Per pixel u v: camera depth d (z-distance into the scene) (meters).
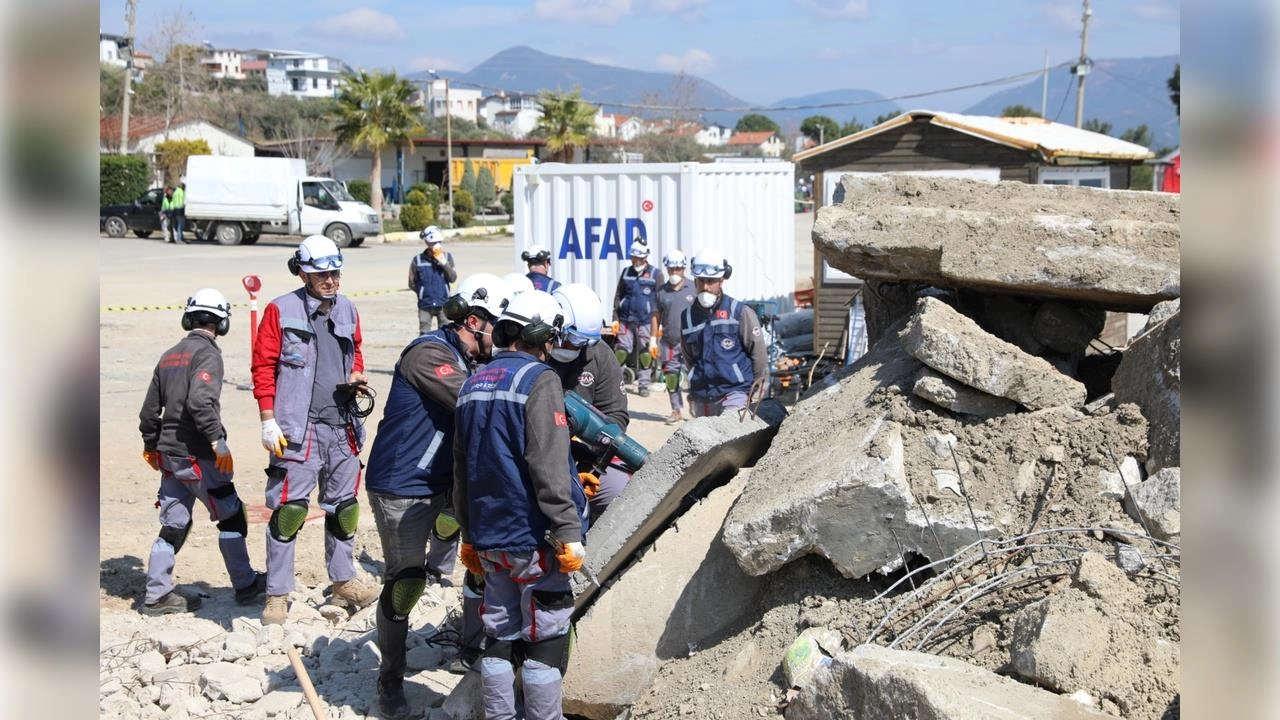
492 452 4.40
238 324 19.33
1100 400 4.98
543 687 4.49
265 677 5.50
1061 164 13.69
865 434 4.95
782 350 14.05
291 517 6.07
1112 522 4.44
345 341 6.20
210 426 6.23
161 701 5.23
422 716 5.21
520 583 4.52
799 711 4.05
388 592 5.13
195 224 38.12
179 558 7.55
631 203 14.37
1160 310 4.92
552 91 60.31
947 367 4.87
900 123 13.77
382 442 5.21
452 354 5.23
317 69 178.25
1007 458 4.80
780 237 15.84
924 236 5.60
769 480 5.12
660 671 5.01
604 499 5.76
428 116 92.88
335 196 39.16
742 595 5.07
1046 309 5.74
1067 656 3.74
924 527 4.55
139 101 69.31
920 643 4.27
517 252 14.84
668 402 13.68
